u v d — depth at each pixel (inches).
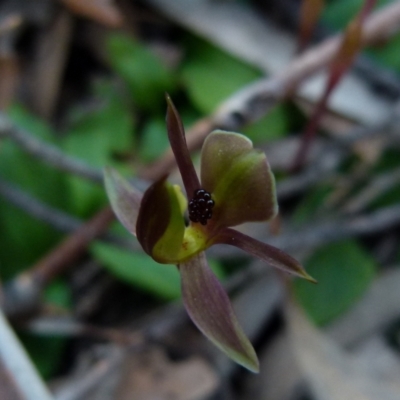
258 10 10.7
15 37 10.6
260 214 4.8
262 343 9.0
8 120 8.4
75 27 10.8
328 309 9.0
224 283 8.8
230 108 8.6
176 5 10.6
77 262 9.3
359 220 9.3
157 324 8.5
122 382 8.2
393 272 9.5
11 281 8.5
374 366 8.7
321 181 10.1
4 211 9.1
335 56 8.1
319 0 8.8
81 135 9.9
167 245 4.8
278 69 10.5
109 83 10.7
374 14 9.5
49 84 10.6
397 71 10.6
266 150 10.1
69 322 8.5
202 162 4.8
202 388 8.2
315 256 9.3
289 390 8.5
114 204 5.3
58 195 9.3
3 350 6.7
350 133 10.0
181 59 10.7
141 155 10.0
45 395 6.7
